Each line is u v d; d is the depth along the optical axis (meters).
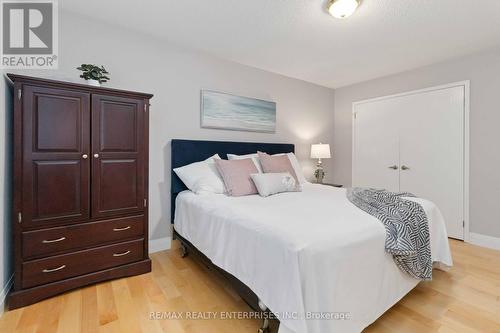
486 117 2.77
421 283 1.96
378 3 1.93
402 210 1.67
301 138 3.90
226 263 1.62
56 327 1.43
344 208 1.74
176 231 2.55
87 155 1.85
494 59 2.71
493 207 2.75
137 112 2.07
